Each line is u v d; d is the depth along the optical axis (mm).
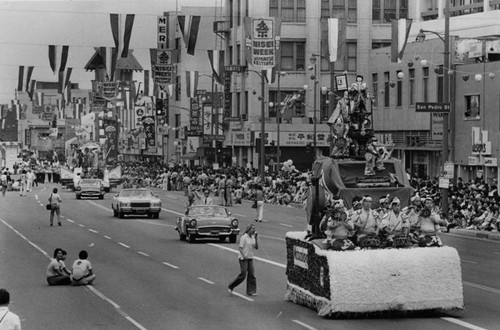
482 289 28844
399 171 26750
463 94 71250
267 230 51844
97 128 170375
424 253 23781
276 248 42188
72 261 38312
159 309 25797
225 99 110625
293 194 76875
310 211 26125
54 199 57312
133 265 36656
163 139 151125
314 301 24734
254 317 24203
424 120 80000
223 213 47250
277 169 88062
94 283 31453
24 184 95938
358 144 27000
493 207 50250
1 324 15516
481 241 46000
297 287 26422
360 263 23484
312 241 25188
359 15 108938
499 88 66875
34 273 34625
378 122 89500
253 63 71000
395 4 109688
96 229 54688
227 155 115125
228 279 32281
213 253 41094
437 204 55344
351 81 108500
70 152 154500
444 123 54250
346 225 24000
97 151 120125
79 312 25391
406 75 83312
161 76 77875
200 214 46875
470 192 54938
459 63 72562
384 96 88562
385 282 23516
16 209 73062
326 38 61625
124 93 143250
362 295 23438
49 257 40188
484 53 70500
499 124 66688
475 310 24891
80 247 44156
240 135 109938
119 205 63000
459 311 24422
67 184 107125
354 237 24406
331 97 65312
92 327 23000
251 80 108438
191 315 24703
